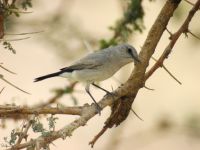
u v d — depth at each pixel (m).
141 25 10.53
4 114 6.91
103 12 18.30
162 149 14.96
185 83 18.11
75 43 12.46
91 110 7.22
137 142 14.82
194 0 14.71
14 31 10.22
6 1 7.13
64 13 12.98
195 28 14.01
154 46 7.96
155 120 12.64
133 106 15.78
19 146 6.53
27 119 7.01
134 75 7.94
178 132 12.60
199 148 14.65
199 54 18.42
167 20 7.92
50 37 12.36
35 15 12.33
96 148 14.74
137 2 10.42
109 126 7.92
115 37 11.01
